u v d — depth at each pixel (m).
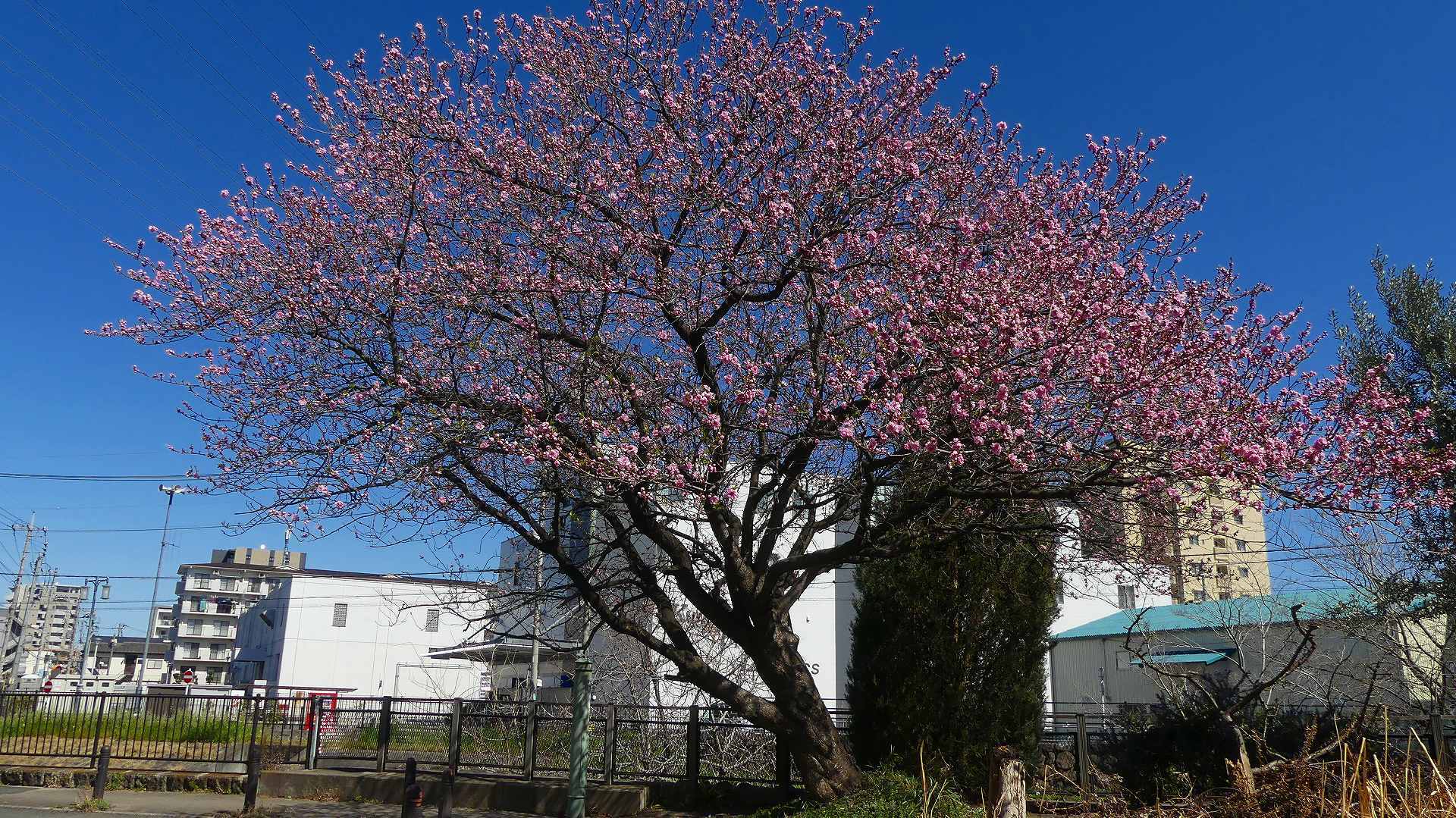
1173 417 7.62
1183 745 9.52
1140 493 7.81
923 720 10.62
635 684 18.31
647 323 10.12
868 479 8.27
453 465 9.52
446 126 9.66
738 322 10.05
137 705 15.63
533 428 8.67
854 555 8.94
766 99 9.55
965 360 7.25
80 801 12.44
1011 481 7.75
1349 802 6.09
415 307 9.52
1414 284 13.20
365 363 9.77
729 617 9.98
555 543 9.91
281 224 9.77
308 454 9.48
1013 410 7.59
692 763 11.97
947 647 10.78
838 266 8.94
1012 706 10.72
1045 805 9.21
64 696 15.60
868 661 11.23
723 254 9.23
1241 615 19.34
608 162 9.79
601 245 9.84
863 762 11.01
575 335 9.70
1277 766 7.14
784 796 11.48
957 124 9.89
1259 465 6.86
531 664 25.44
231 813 11.93
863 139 9.59
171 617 100.69
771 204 8.45
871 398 7.73
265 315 9.73
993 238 9.20
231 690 35.75
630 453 8.23
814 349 8.55
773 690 9.87
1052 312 7.60
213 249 9.59
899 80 9.74
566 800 11.00
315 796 13.15
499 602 12.83
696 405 8.27
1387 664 15.52
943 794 8.07
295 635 42.94
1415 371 13.15
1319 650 17.44
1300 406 7.61
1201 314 8.48
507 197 9.57
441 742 13.47
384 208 10.02
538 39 10.02
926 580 11.00
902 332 7.82
